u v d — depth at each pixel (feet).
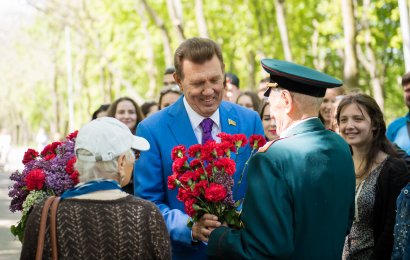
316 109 11.94
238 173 13.91
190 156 12.54
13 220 43.65
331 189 11.52
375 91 68.33
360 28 59.11
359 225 15.67
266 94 12.49
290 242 10.92
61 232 10.59
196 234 12.63
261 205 11.02
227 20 87.10
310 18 84.84
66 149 13.99
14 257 30.99
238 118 14.49
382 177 15.52
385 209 15.31
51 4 88.12
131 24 91.86
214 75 13.32
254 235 10.96
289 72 11.67
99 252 10.52
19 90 215.72
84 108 154.61
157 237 10.84
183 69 13.41
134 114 24.82
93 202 10.73
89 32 94.94
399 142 24.59
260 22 79.00
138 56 93.45
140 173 13.97
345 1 47.44
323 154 11.54
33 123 253.03
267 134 21.93
